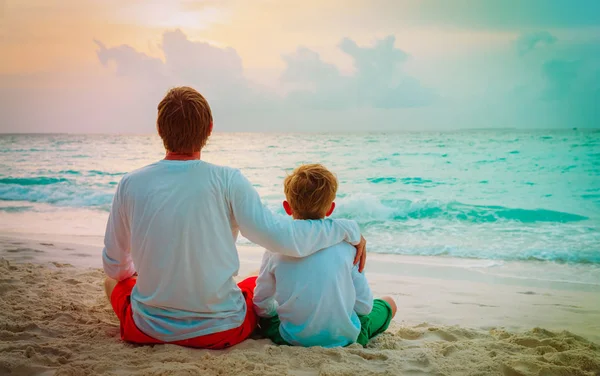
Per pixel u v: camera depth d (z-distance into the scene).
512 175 16.42
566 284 5.28
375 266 6.10
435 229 8.78
